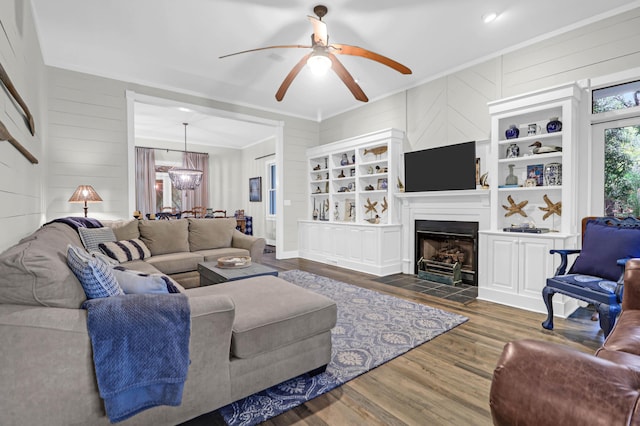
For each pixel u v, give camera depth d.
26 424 1.13
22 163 2.27
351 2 2.89
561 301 2.98
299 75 4.54
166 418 1.40
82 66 4.22
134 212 4.60
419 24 3.24
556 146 3.33
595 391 0.60
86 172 4.30
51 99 4.06
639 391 0.58
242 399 1.76
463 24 3.25
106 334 1.21
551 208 3.42
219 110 5.46
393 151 4.88
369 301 3.47
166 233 4.12
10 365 1.10
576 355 0.68
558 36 3.35
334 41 3.56
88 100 4.30
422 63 4.14
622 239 2.44
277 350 1.77
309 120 6.66
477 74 4.05
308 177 6.60
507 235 3.36
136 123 7.08
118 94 4.51
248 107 5.79
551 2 2.90
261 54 3.90
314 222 6.12
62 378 1.17
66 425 1.18
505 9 3.00
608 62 3.05
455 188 4.17
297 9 2.99
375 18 3.13
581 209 3.25
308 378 1.97
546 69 3.45
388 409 1.68
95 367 1.20
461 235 4.23
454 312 3.13
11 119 1.95
